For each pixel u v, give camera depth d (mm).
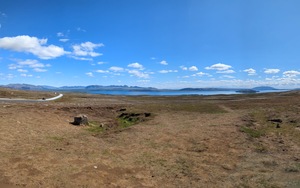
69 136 32500
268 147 29766
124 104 68812
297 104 64312
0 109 44156
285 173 21922
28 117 40000
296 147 29672
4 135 28484
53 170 20688
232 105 69000
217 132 35969
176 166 23562
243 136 34219
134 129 38188
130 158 25062
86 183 18906
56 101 75812
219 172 22344
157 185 19609
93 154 25375
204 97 134500
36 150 24969
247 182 20172
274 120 44906
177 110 59500
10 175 19234
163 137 33375
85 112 55281
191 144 30641
